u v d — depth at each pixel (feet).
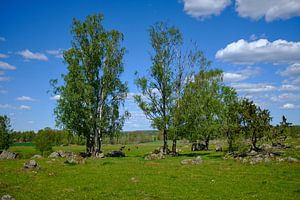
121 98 240.32
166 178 116.16
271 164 152.15
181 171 135.44
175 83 228.84
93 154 227.40
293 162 155.43
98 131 232.12
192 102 226.38
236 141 199.31
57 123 223.51
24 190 93.71
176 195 87.15
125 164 165.58
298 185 99.86
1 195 85.71
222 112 220.43
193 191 92.32
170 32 229.45
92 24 235.40
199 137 228.84
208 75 267.39
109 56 235.40
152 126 223.92
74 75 228.43
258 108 202.39
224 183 104.73
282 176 117.60
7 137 289.12
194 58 234.99
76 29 231.30
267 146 238.27
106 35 238.48
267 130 199.41
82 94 224.74
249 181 107.96
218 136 223.92
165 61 227.20
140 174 126.82
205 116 227.61
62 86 224.94
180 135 225.97
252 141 207.31
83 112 223.71
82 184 104.37
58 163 167.12
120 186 100.78
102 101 234.58
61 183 106.01
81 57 232.53
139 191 92.68
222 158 193.88
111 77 233.55
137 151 310.86
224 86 251.80
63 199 82.33
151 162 177.17
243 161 167.43
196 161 167.22
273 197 83.51
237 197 84.28
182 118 222.07
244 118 202.18
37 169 138.00
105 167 150.82
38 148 287.69
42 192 91.20
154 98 223.71
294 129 332.19
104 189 96.07
